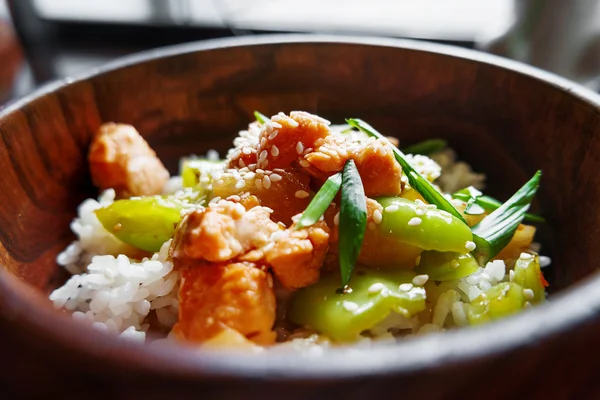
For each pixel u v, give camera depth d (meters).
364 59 0.23
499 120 0.22
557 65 0.30
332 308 0.16
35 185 0.20
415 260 0.17
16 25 0.41
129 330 0.17
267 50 0.23
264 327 0.16
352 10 0.43
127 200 0.20
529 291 0.17
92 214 0.20
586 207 0.19
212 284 0.16
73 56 0.40
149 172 0.22
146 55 0.22
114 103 0.22
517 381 0.12
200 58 0.23
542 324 0.12
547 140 0.20
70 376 0.11
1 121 0.18
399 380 0.11
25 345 0.12
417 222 0.17
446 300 0.17
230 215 0.16
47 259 0.20
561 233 0.19
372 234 0.17
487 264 0.18
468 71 0.22
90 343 0.11
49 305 0.13
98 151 0.21
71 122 0.21
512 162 0.21
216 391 0.11
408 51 0.22
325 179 0.17
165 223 0.19
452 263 0.17
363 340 0.16
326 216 0.17
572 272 0.18
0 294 0.12
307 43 0.23
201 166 0.21
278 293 0.17
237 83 0.23
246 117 0.24
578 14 0.29
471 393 0.11
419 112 0.23
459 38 0.37
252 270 0.16
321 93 0.24
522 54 0.30
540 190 0.20
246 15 0.42
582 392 0.12
